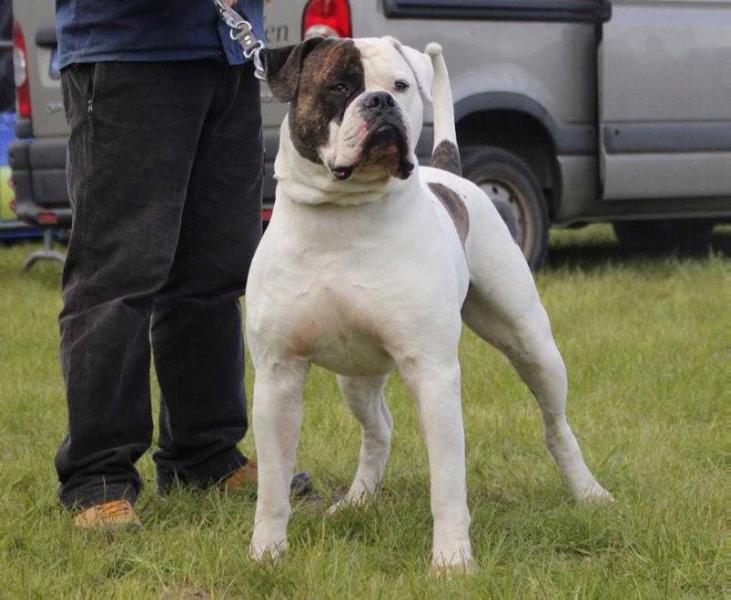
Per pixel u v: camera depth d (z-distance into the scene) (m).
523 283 5.72
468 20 11.18
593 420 7.33
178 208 5.59
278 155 5.04
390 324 4.85
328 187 4.77
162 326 6.09
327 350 5.04
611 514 5.46
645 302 11.04
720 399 7.79
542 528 5.39
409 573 4.82
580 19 11.72
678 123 12.23
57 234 13.81
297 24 10.59
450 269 4.95
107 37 5.41
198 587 4.84
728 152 12.52
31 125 11.71
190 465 6.22
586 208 12.13
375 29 10.72
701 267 12.88
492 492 6.10
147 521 5.62
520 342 5.75
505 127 11.80
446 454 4.87
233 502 5.88
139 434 5.69
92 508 5.49
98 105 5.46
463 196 5.61
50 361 9.22
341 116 4.73
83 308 5.59
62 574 4.91
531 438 6.94
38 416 7.60
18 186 11.80
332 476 6.48
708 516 5.48
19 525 5.39
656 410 7.55
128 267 5.53
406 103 4.88
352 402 5.89
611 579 4.77
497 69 11.34
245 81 5.88
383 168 4.70
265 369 5.04
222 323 6.09
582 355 8.95
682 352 9.05
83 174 5.53
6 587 4.72
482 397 7.89
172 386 6.15
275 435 5.05
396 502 5.83
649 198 12.29
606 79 11.80
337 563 4.87
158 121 5.49
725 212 12.98
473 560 4.91
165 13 5.44
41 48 11.60
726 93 12.46
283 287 4.90
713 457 6.62
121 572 5.00
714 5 12.38
